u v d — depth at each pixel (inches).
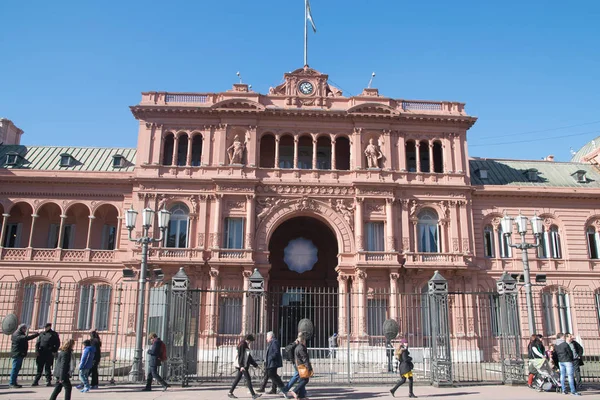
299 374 825.5
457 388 998.4
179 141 2011.6
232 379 1048.2
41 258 1875.0
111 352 1769.2
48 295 1850.4
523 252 1168.2
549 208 2030.0
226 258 1809.8
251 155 1934.1
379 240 1898.4
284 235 2149.4
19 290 1825.8
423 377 1177.4
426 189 1943.9
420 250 1910.7
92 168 2070.6
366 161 1980.8
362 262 1814.7
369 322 1790.1
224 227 1872.5
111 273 1865.2
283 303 2085.4
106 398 836.0
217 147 1941.4
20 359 959.0
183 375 989.8
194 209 1878.7
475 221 1979.6
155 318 1337.4
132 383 1010.1
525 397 881.5
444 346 1100.5
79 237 1973.4
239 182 1878.7
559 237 2018.9
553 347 1027.9
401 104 2039.9
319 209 1903.3
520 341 1110.4
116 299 1829.5
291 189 1913.1
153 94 1985.7
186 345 1013.2
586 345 1871.3
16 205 1957.4
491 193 1996.8
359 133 1978.3
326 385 1029.8
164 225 1210.0
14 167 2042.3
